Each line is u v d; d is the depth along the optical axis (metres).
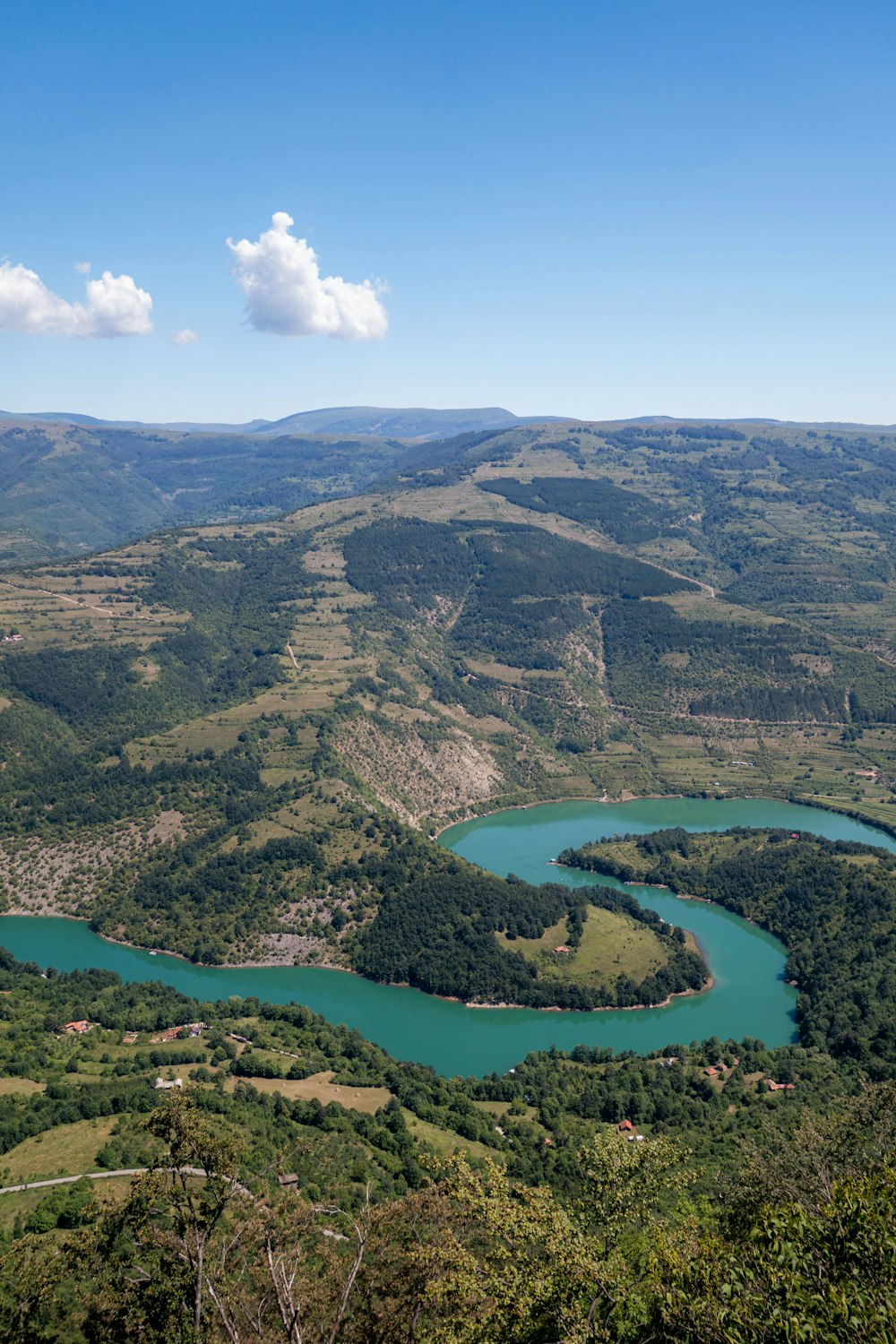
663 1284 59.22
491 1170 75.44
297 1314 63.72
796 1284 52.50
